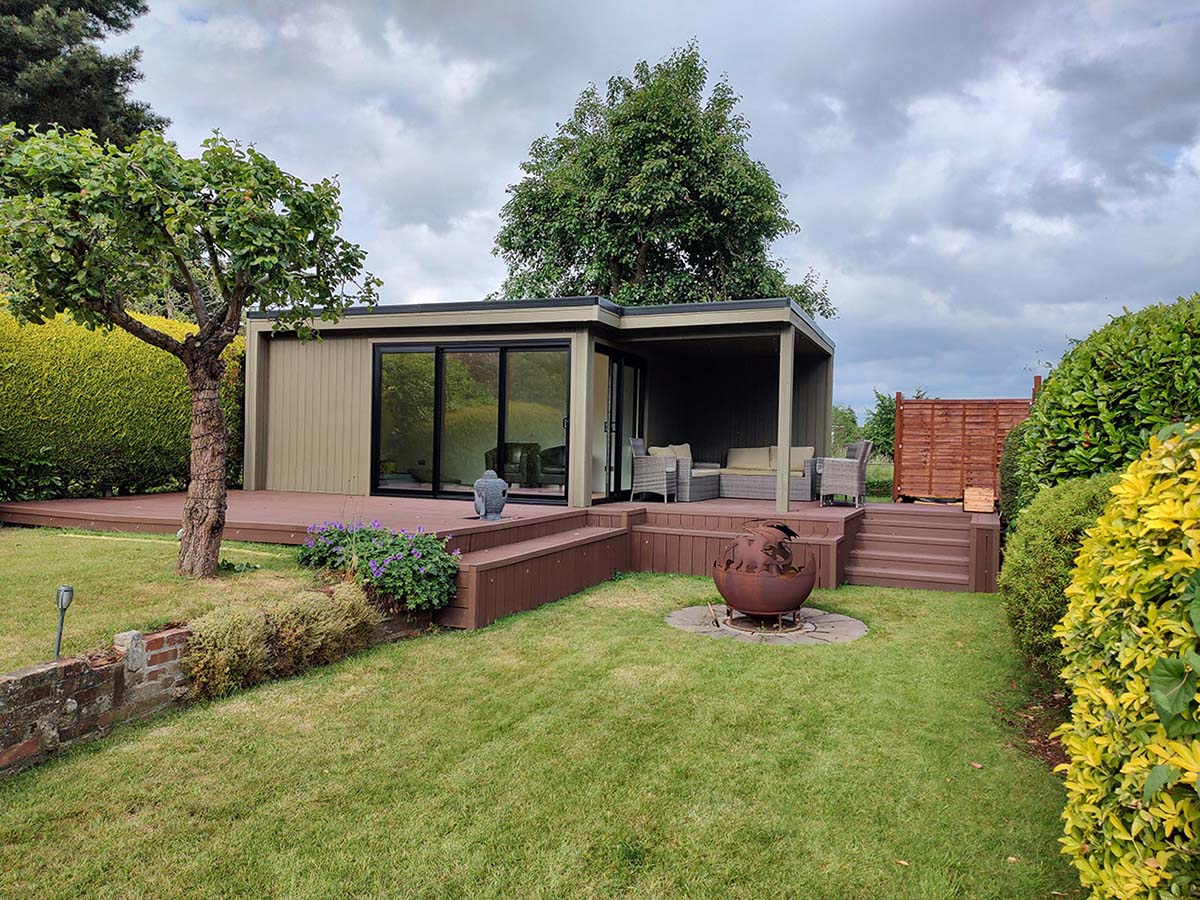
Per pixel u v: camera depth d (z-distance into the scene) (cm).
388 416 966
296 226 503
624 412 1025
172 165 452
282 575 514
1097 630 196
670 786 302
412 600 503
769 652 496
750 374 1226
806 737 355
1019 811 288
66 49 1480
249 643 389
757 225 1515
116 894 224
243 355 1065
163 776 295
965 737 358
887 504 1064
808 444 1173
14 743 289
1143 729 163
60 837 251
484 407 912
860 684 434
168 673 359
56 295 462
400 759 319
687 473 971
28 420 805
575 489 854
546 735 350
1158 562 175
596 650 491
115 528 707
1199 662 138
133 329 485
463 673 436
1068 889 238
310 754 321
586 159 1508
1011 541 455
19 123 1430
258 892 227
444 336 926
